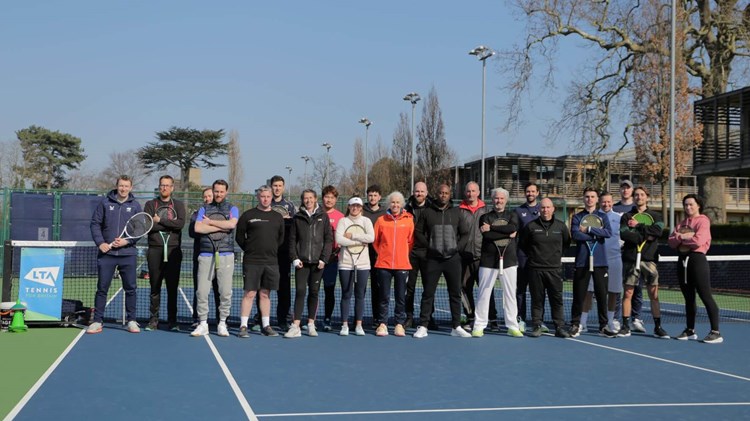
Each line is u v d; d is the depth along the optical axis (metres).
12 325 10.27
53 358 8.11
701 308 16.44
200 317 10.07
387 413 5.79
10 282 10.73
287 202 10.98
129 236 10.08
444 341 9.88
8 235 22.39
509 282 10.46
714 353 9.20
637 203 10.63
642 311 15.19
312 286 10.21
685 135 35.12
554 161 56.50
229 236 10.11
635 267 10.57
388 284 10.30
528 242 10.59
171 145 73.69
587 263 10.46
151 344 9.20
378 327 10.41
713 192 29.98
